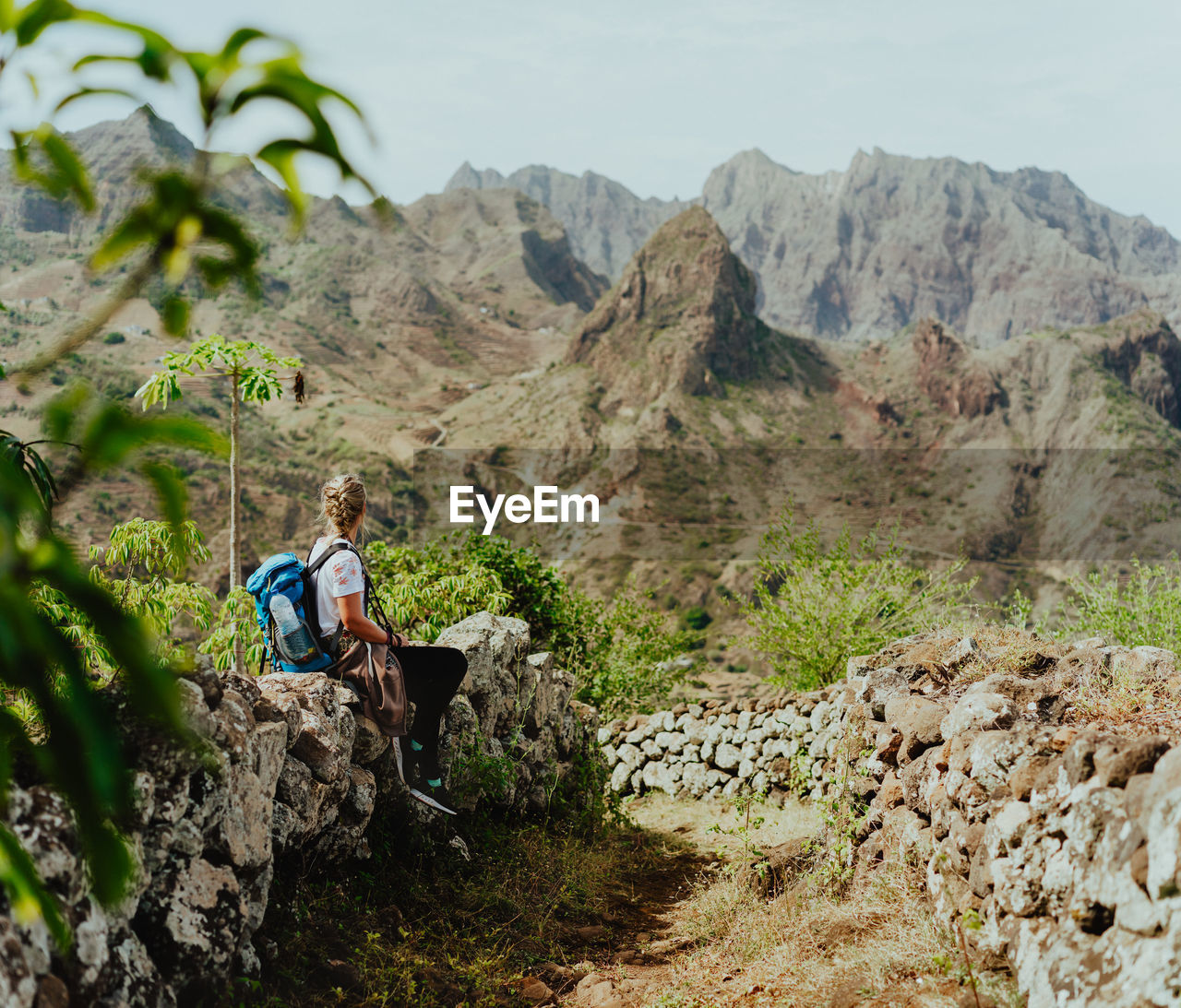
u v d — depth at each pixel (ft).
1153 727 11.18
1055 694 13.79
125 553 17.60
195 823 9.07
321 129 3.05
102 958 7.18
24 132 3.23
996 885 9.64
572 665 40.65
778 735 34.83
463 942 13.50
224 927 9.16
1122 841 7.92
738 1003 11.07
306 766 11.66
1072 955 8.08
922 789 13.38
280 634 13.12
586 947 15.01
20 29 3.07
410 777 14.93
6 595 3.47
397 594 24.49
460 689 18.16
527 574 35.09
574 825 22.22
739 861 18.97
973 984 8.92
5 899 6.39
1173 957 6.81
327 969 10.96
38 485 5.41
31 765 7.16
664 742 37.78
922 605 39.68
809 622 40.83
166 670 3.58
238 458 19.45
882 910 12.61
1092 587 32.60
